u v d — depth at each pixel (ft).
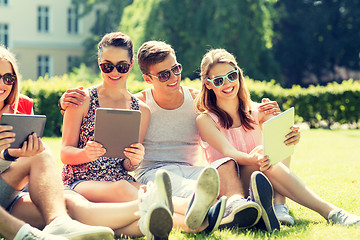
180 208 11.67
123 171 12.81
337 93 54.95
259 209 11.19
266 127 12.09
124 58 12.98
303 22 113.80
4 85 11.66
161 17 86.02
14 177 10.97
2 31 130.11
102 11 127.54
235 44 85.87
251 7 86.28
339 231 11.30
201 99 14.52
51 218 10.32
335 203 15.07
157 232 10.09
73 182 12.53
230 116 14.29
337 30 116.78
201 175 10.62
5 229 9.53
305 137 43.47
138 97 14.76
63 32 136.46
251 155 12.82
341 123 55.62
